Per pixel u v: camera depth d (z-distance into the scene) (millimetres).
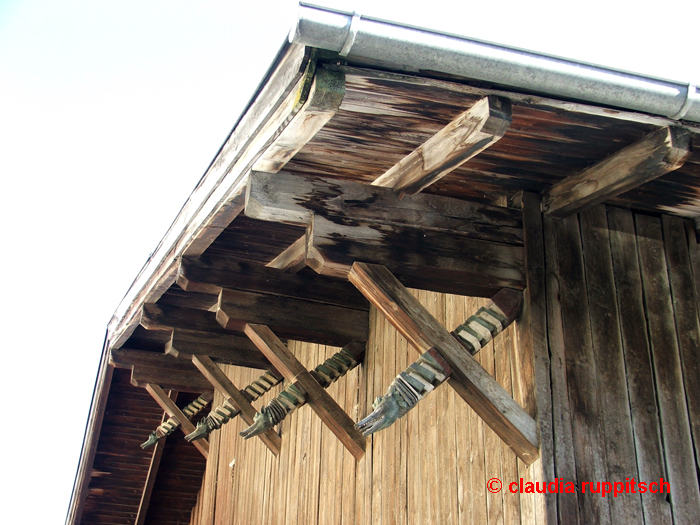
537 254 3225
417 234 3150
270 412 4410
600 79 2303
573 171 3137
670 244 3467
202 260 4426
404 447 4113
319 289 4691
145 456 9078
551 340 3086
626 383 3119
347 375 5105
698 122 2604
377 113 2631
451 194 3340
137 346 6977
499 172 3160
